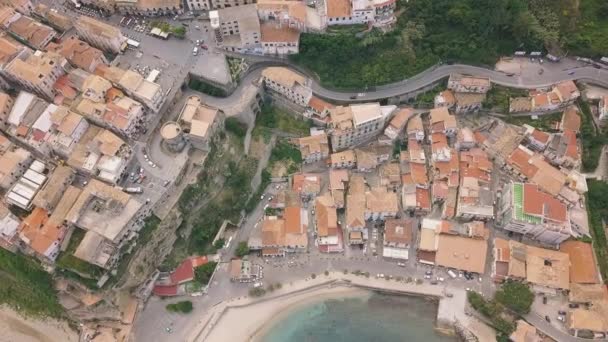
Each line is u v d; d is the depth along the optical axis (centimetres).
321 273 12588
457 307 12131
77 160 11700
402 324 12294
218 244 12756
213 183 12706
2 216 11206
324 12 13188
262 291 12375
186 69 13100
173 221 12106
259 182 13400
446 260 12319
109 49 13300
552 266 12006
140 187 11888
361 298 12594
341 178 13050
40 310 12612
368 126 13062
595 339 11525
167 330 12125
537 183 12644
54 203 11438
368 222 13012
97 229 11119
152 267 12200
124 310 12100
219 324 12306
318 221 12700
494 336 11819
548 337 11700
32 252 11319
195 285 12450
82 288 11438
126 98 12144
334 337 12212
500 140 13238
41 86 12219
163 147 12412
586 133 13262
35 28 12962
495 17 13250
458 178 12938
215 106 13100
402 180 13088
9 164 11575
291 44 13225
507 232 12738
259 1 13400
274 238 12462
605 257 12388
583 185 12644
